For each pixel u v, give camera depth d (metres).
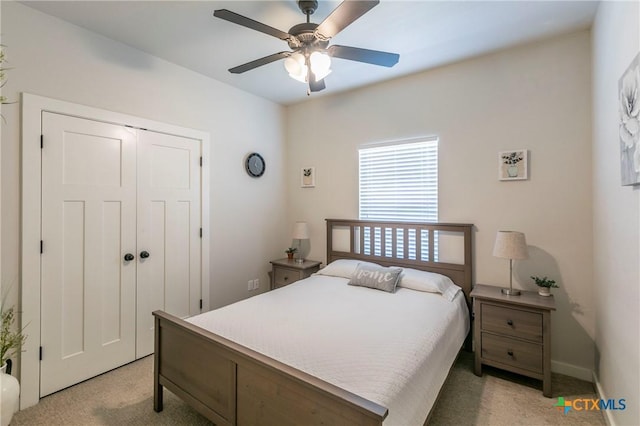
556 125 2.43
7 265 1.96
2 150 1.93
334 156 3.68
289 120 4.11
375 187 3.39
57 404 2.02
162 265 2.79
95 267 2.36
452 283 2.80
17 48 1.98
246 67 2.13
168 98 2.82
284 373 1.26
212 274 3.22
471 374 2.41
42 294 2.09
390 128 3.25
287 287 2.76
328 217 3.74
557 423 1.86
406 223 3.12
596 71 2.11
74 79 2.23
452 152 2.90
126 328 2.54
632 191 1.45
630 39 1.41
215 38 2.42
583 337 2.34
